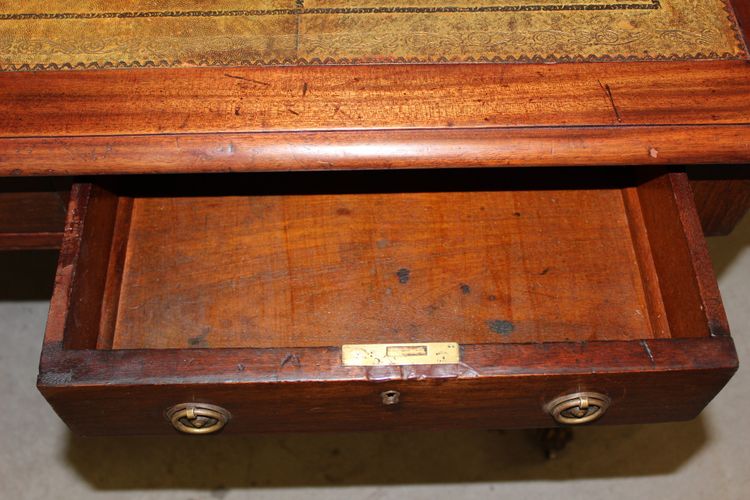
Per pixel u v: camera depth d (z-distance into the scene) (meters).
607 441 1.51
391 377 0.85
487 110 0.93
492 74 0.97
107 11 1.03
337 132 0.92
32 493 1.46
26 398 1.52
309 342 1.04
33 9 1.03
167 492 1.47
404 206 1.13
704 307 0.93
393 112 0.93
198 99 0.94
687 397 0.91
